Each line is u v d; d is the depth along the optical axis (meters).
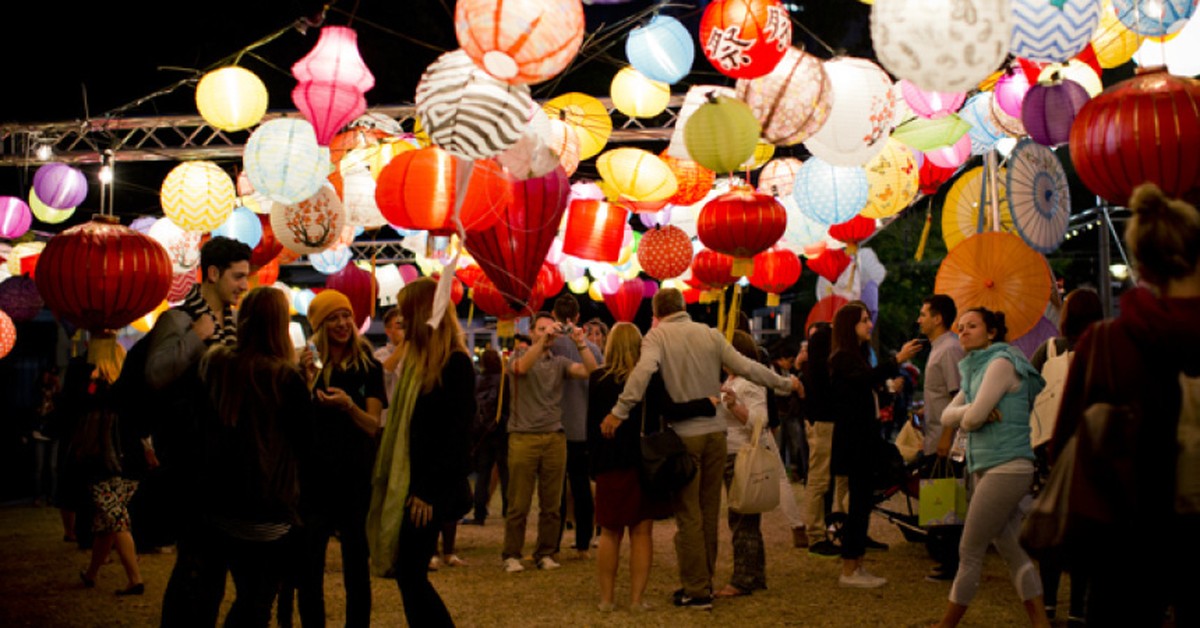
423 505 4.43
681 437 6.09
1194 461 2.85
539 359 7.62
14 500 14.57
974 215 9.15
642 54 6.67
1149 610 2.92
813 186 7.56
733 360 6.17
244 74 7.27
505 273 6.67
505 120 4.75
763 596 6.41
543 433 7.55
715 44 5.41
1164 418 2.89
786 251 10.54
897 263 20.02
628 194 7.82
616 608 6.14
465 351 4.67
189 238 9.80
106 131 12.85
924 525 6.14
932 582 6.83
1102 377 3.01
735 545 6.55
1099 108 4.57
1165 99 4.38
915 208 18.91
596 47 8.23
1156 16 5.16
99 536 7.06
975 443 5.02
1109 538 2.90
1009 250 7.63
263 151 6.61
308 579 4.57
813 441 8.16
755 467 6.26
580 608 6.17
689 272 12.67
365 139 8.23
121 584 7.25
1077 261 18.36
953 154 8.05
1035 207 7.15
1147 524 2.88
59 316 5.89
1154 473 2.88
